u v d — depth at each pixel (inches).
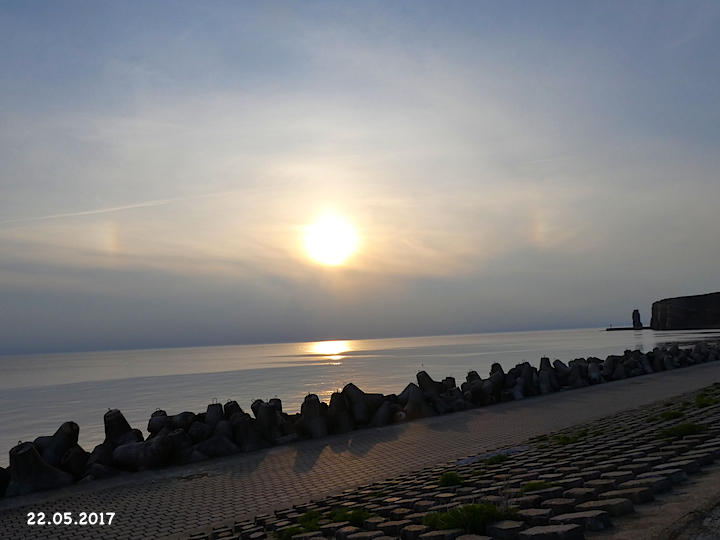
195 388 2596.0
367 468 579.5
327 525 317.1
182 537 393.1
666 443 360.2
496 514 223.3
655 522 190.1
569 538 180.9
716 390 762.2
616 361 1369.3
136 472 629.9
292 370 3708.2
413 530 238.1
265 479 565.3
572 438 541.0
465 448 636.7
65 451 629.9
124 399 2234.3
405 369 3201.3
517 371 1150.3
